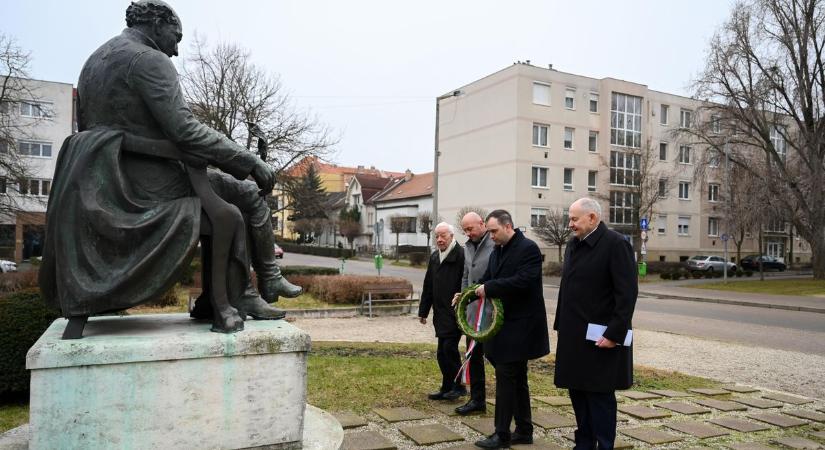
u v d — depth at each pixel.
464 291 4.59
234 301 3.28
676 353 9.51
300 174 23.98
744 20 27.19
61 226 2.77
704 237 45.66
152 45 3.12
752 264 43.69
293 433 3.04
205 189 3.06
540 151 37.41
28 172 24.34
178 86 2.98
